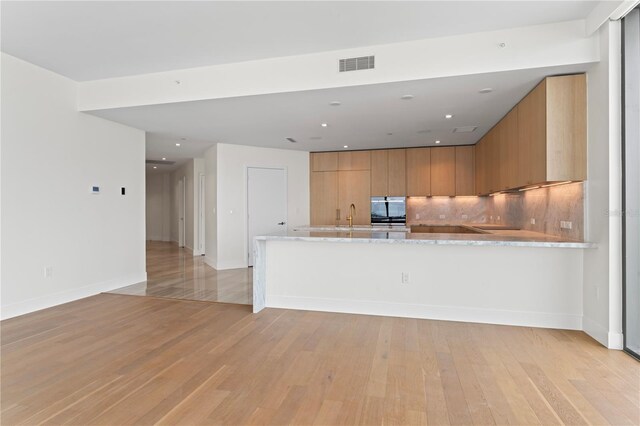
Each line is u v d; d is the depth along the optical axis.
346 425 1.87
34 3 2.71
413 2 2.70
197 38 3.27
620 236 2.82
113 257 5.00
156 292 4.84
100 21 2.97
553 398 2.12
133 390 2.22
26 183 3.81
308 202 7.55
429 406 2.04
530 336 3.15
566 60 2.98
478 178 6.31
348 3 2.71
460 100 3.95
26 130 3.81
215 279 5.75
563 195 3.57
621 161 2.80
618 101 2.79
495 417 1.93
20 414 1.96
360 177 7.26
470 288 3.58
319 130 5.49
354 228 5.47
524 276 3.44
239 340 3.06
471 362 2.61
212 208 6.90
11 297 3.68
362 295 3.87
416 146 6.86
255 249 3.91
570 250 3.32
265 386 2.27
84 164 4.53
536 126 3.46
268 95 3.79
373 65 3.43
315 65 3.59
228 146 6.68
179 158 8.62
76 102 4.41
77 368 2.52
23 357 2.70
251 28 3.09
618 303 2.84
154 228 12.02
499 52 3.12
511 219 5.39
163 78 4.09
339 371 2.47
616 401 2.08
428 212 7.07
